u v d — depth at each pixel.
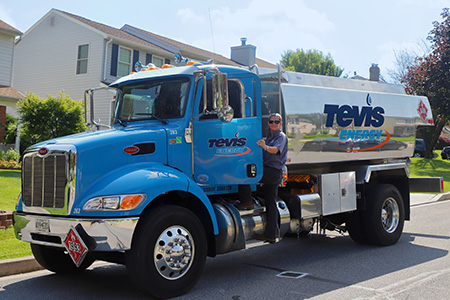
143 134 5.17
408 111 8.61
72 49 23.92
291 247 7.98
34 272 6.19
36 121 17.67
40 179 5.04
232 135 5.68
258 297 5.01
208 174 5.54
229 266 6.57
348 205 7.43
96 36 23.00
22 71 25.95
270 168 5.91
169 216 4.90
